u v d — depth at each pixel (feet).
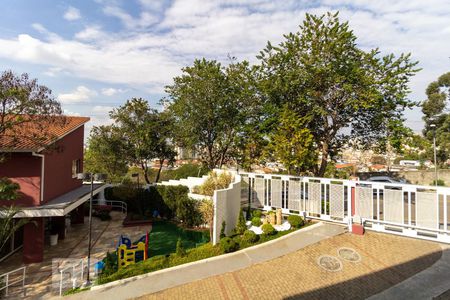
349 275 30.14
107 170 91.20
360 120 67.36
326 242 37.86
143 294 27.78
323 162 68.74
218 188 53.42
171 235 51.34
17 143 37.22
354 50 62.54
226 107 73.97
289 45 62.90
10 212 34.35
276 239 39.19
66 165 50.65
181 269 32.40
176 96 79.30
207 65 73.41
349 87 56.39
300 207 47.67
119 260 35.32
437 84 114.52
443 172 94.38
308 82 61.36
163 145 92.38
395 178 91.04
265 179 52.75
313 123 68.08
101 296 27.73
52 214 37.70
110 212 70.44
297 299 26.04
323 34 60.13
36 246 38.47
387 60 58.03
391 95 59.16
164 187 62.44
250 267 32.42
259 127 68.54
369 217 40.70
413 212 51.01
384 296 26.13
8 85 34.65
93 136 88.94
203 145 83.30
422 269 30.76
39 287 30.81
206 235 46.91
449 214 47.39
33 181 38.83
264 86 64.85
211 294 27.32
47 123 40.04
